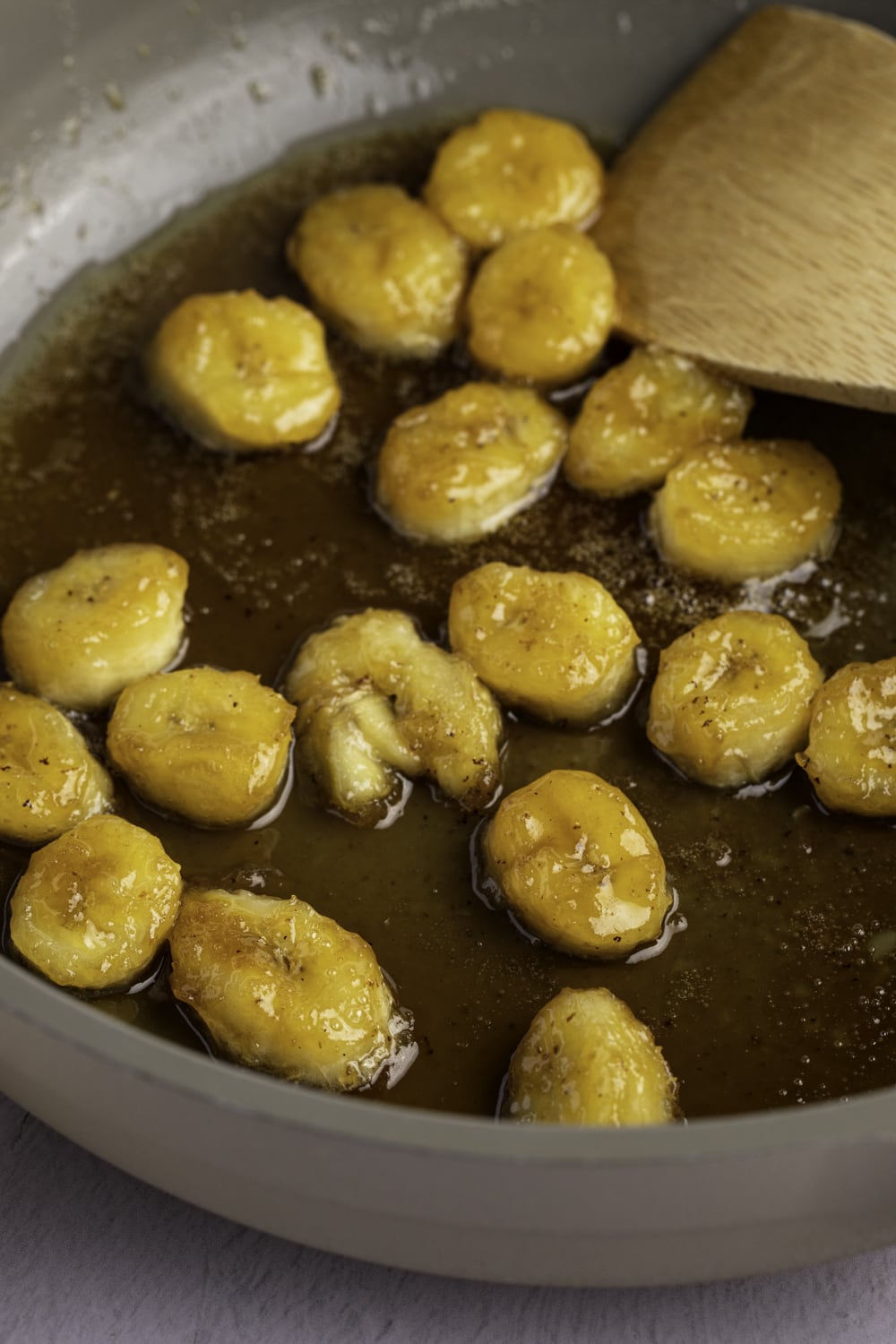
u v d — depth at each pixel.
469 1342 0.43
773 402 0.51
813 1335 0.43
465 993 0.44
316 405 0.50
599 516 0.49
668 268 0.52
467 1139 0.36
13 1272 0.44
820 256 0.51
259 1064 0.42
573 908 0.43
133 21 0.54
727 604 0.48
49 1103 0.41
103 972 0.43
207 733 0.45
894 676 0.45
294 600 0.48
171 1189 0.41
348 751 0.45
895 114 0.52
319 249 0.52
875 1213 0.39
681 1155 0.36
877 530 0.49
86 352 0.52
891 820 0.46
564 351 0.50
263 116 0.55
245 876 0.45
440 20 0.56
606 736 0.47
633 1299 0.44
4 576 0.49
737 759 0.45
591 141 0.56
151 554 0.48
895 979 0.44
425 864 0.45
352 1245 0.41
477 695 0.46
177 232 0.54
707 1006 0.44
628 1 0.56
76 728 0.47
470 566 0.49
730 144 0.53
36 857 0.44
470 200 0.53
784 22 0.54
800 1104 0.43
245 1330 0.43
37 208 0.54
